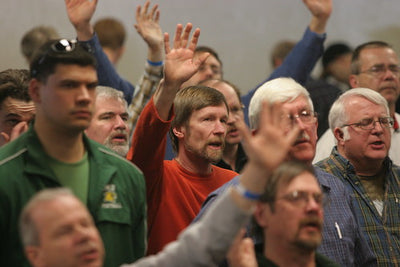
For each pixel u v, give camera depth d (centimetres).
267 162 314
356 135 598
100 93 591
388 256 561
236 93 712
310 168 398
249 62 1110
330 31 1134
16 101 529
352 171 593
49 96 393
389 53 780
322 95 851
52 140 408
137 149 499
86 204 413
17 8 998
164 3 1088
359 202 581
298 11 1118
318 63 1012
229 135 695
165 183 543
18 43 996
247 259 347
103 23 956
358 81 790
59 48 394
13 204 394
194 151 555
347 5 1137
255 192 317
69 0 686
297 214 384
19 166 403
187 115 558
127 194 430
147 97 669
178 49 510
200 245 321
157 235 528
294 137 321
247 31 1112
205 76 784
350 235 511
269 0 1115
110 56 952
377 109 602
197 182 558
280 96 502
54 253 318
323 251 496
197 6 1100
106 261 412
